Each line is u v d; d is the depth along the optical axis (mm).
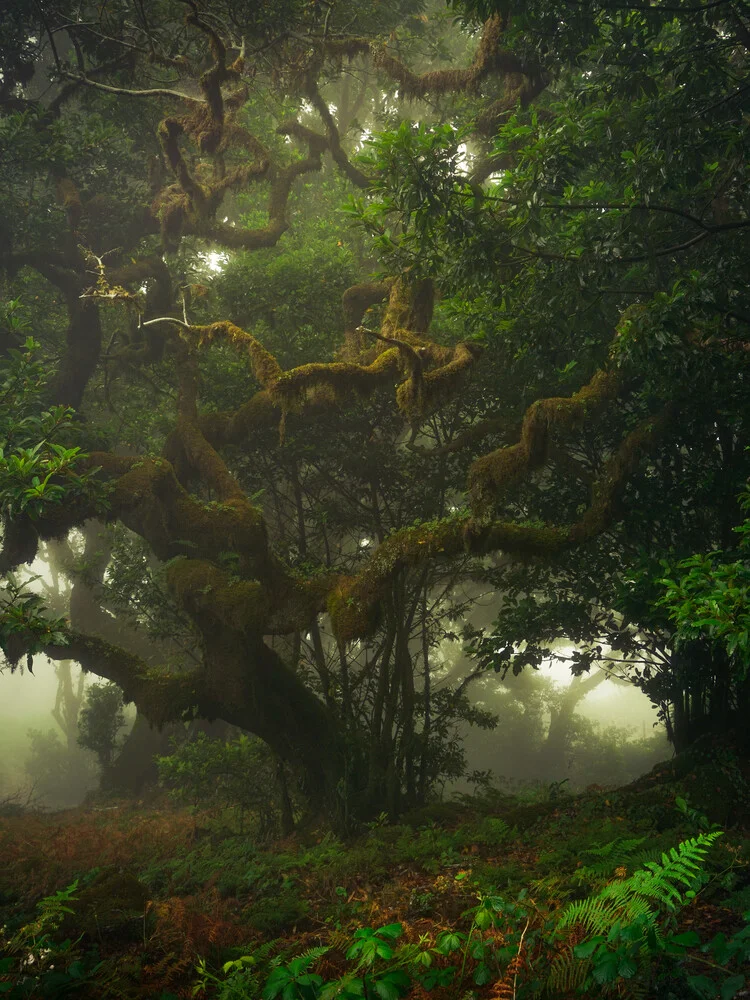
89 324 13352
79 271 13539
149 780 19078
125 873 6543
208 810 12719
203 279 16359
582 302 9102
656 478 10227
